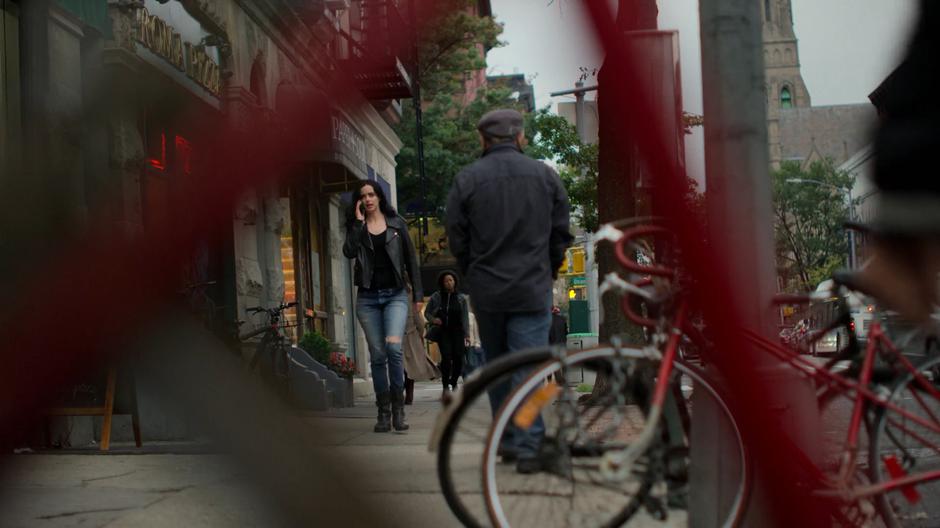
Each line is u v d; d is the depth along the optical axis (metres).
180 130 13.00
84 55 10.56
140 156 11.05
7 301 8.18
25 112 8.93
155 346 9.65
